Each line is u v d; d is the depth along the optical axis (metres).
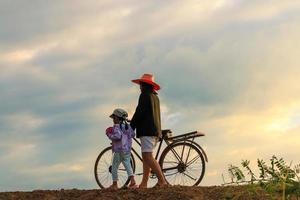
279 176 4.43
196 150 10.45
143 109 9.30
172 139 10.54
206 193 7.56
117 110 9.74
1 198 7.74
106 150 10.62
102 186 10.55
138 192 7.86
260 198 6.25
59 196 7.87
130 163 9.79
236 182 4.58
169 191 7.79
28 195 7.97
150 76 9.49
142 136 9.33
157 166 9.34
